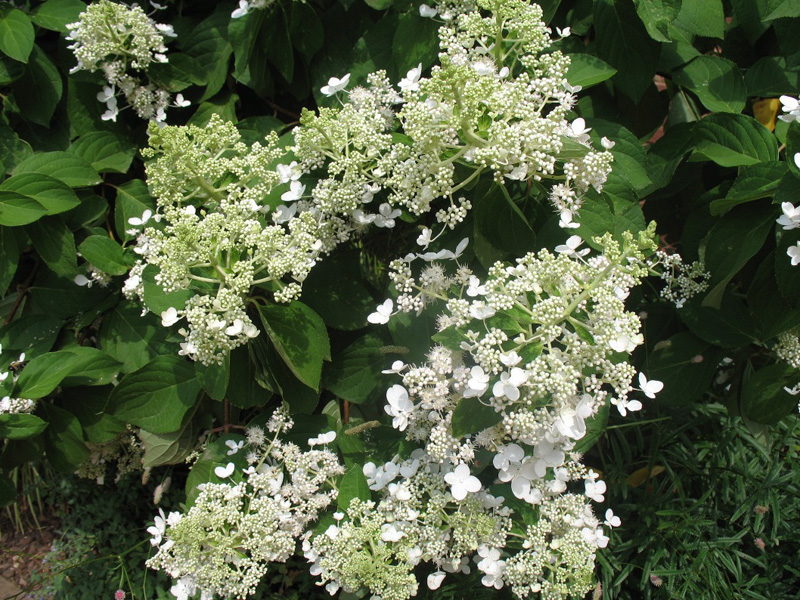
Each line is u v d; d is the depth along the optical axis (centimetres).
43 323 75
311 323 61
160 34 75
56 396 75
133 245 75
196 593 67
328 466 63
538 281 52
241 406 67
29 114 76
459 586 74
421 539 59
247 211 60
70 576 89
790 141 58
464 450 57
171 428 68
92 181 72
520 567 57
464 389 55
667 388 73
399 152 57
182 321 71
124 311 74
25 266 81
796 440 86
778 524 77
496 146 52
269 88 77
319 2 76
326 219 64
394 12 74
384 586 58
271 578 84
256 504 60
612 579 79
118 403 66
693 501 81
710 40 77
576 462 61
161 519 63
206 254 56
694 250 72
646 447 87
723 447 83
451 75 50
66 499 99
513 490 55
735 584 76
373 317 60
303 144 60
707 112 79
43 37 79
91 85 76
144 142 79
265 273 62
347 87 73
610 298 49
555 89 56
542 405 52
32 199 66
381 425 68
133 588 87
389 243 81
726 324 71
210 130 65
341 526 61
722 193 71
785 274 61
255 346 65
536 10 55
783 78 72
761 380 70
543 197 64
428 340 65
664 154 72
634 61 69
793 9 64
